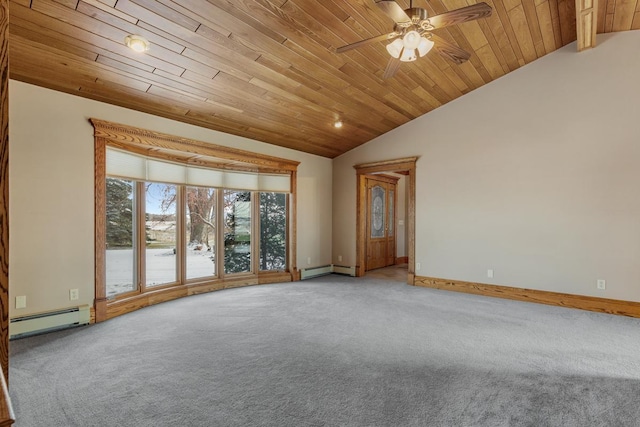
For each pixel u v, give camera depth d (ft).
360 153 20.40
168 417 6.08
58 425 5.83
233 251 17.75
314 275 20.48
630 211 12.33
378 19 9.76
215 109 13.32
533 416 6.13
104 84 10.64
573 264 13.41
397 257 26.37
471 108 16.02
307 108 14.57
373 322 11.58
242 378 7.55
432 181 17.31
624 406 6.46
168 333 10.41
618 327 11.05
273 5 8.77
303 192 19.95
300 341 9.80
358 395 6.86
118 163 12.33
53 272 10.48
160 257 14.84
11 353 8.80
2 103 3.49
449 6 9.99
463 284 16.25
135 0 7.85
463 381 7.45
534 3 10.58
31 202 10.06
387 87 14.05
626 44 12.46
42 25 8.08
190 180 15.69
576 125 13.38
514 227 14.83
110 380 7.41
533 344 9.60
